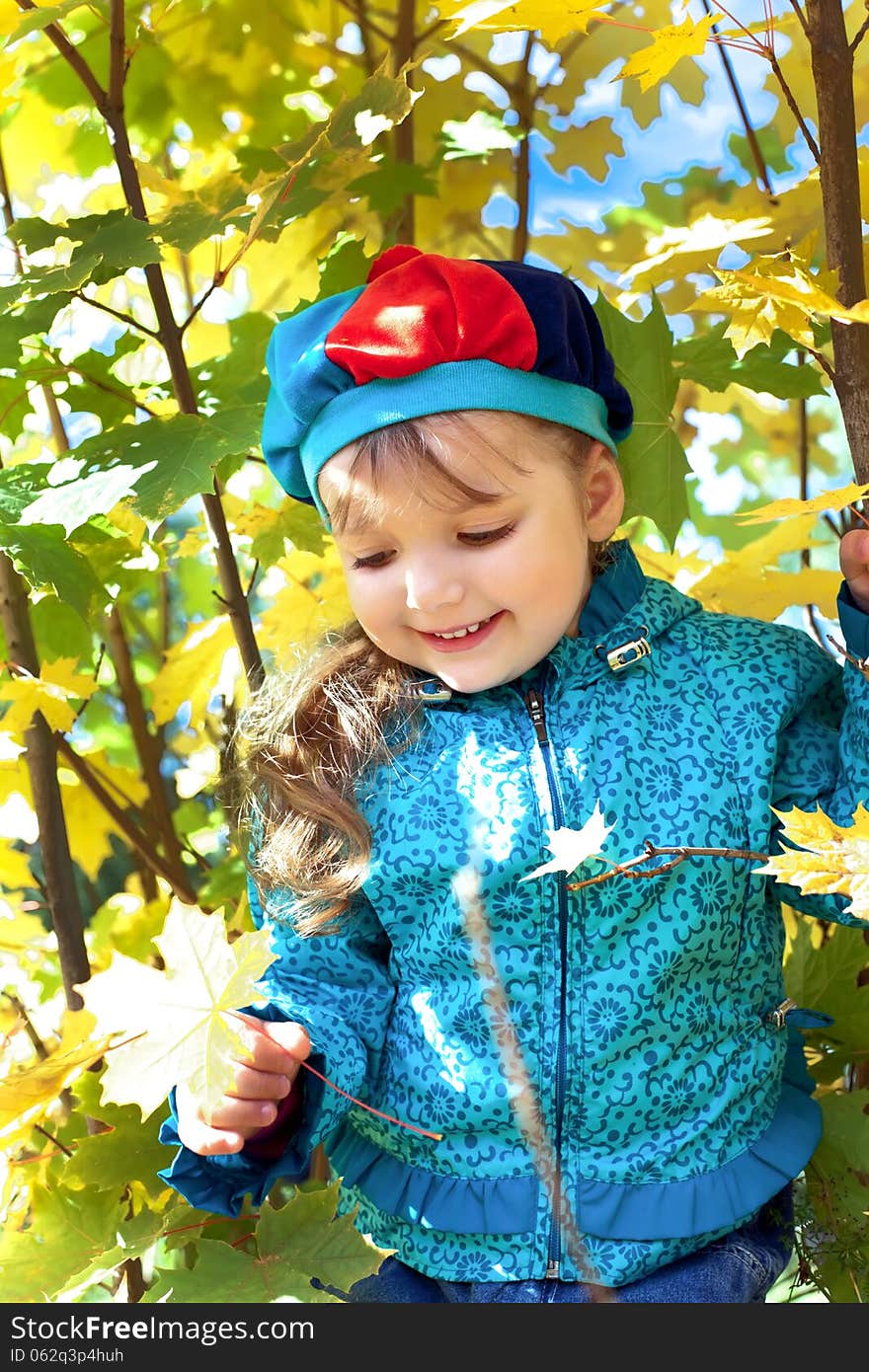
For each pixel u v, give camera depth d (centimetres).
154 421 114
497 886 103
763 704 108
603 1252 99
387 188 138
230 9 153
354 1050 103
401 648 104
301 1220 100
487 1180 102
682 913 102
